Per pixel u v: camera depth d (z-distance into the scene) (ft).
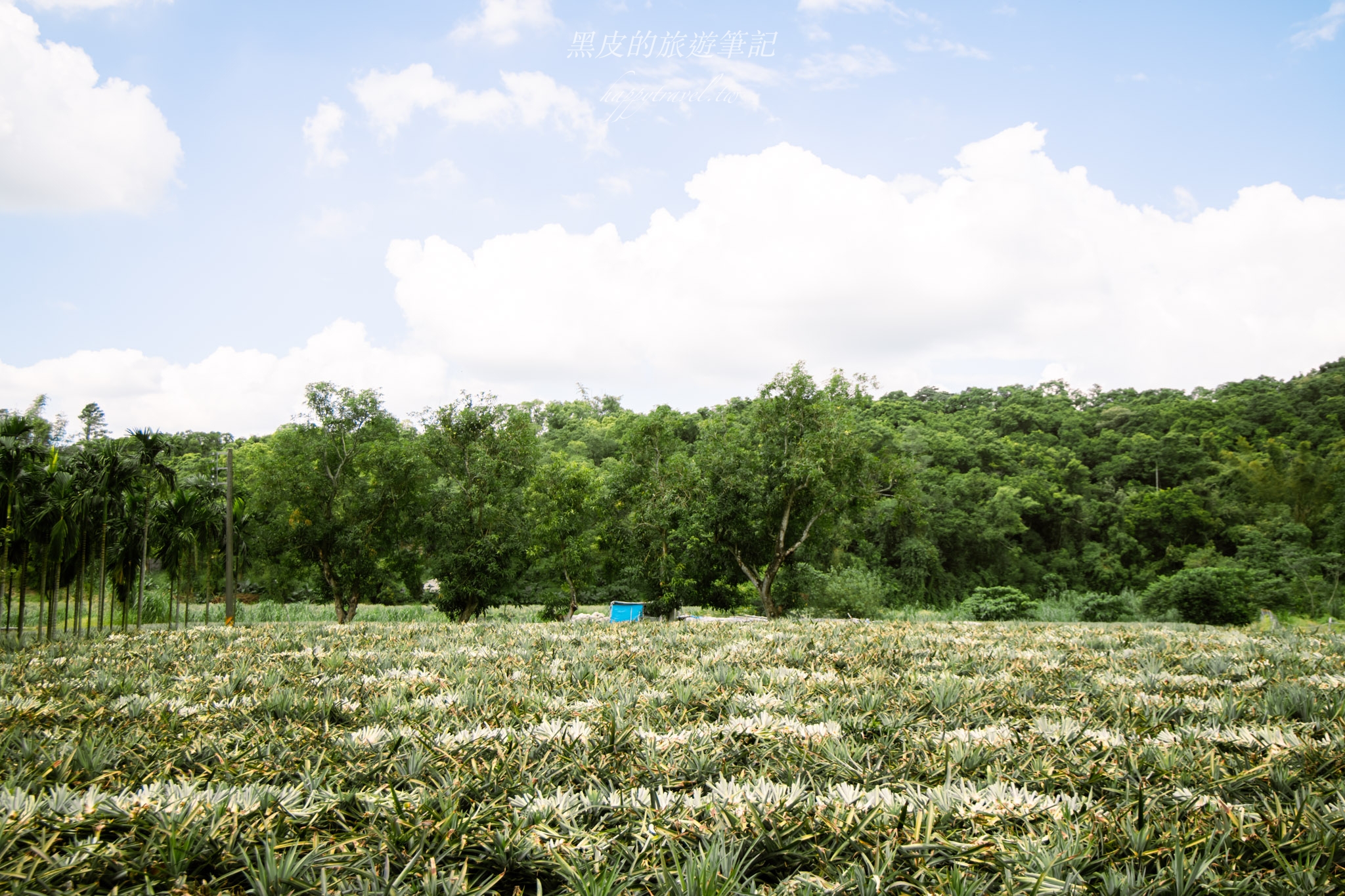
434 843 9.00
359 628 43.42
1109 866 8.44
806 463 89.56
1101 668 24.32
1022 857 8.63
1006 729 14.82
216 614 126.00
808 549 105.19
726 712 17.22
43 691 21.11
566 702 18.37
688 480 99.09
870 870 8.36
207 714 17.20
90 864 8.43
